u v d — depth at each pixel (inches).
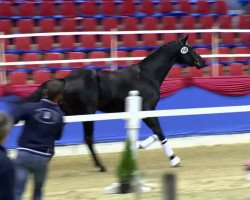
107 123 633.6
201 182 438.0
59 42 767.7
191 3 895.7
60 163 561.9
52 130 317.7
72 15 837.8
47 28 780.6
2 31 771.4
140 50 748.6
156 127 515.2
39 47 745.0
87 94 498.0
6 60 701.3
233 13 946.1
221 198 381.7
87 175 488.7
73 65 718.5
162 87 646.5
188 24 843.4
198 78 663.8
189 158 580.1
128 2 866.1
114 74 516.7
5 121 248.5
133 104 389.4
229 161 552.7
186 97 658.8
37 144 314.0
